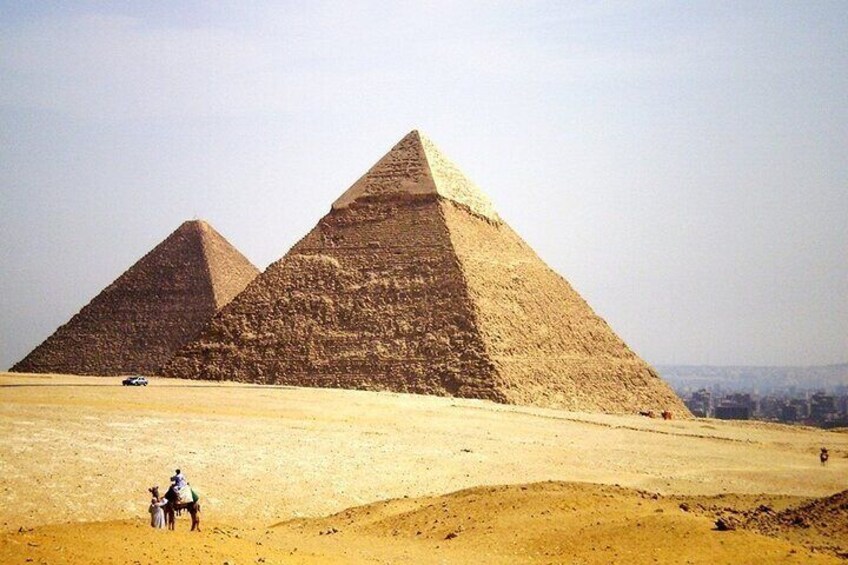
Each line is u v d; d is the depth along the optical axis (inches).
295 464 3516.2
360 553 2050.9
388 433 4680.1
